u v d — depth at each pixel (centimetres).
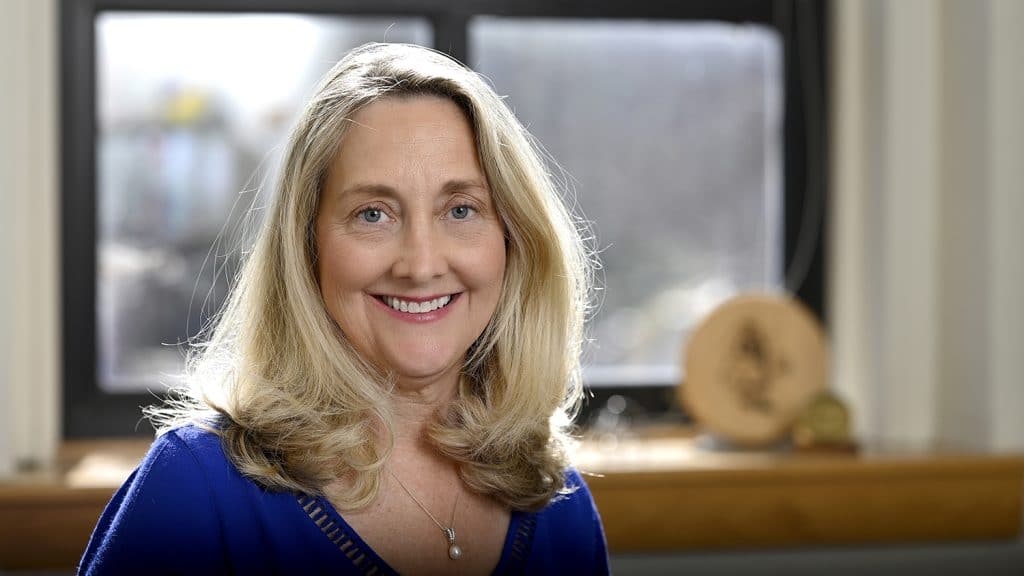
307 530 104
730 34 275
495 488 113
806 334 254
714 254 277
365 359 110
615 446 250
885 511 234
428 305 108
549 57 269
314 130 107
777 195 278
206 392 111
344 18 260
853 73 270
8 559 212
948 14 255
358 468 107
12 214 226
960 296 253
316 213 108
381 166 104
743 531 231
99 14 254
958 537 237
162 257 259
